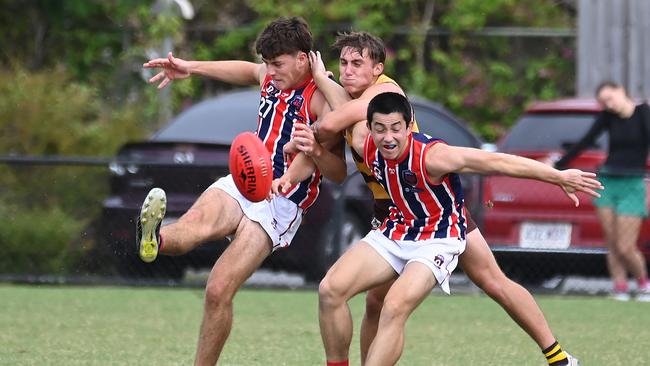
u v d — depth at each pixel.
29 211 40.09
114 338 30.09
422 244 21.33
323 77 22.44
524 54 64.12
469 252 22.45
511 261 39.44
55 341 29.48
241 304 36.53
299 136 21.67
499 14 65.69
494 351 28.84
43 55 64.00
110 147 47.44
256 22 64.31
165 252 21.95
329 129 21.66
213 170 38.03
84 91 49.72
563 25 66.19
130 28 64.00
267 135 22.97
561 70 63.72
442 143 20.84
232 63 24.92
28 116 46.72
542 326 22.88
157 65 24.94
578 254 38.91
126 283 39.94
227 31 64.50
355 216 39.47
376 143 20.75
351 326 21.62
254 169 21.27
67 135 46.91
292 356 27.66
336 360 21.77
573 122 42.09
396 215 21.72
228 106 42.38
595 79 58.38
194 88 62.53
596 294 39.72
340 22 64.38
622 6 57.97
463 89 63.81
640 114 38.31
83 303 36.41
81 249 40.03
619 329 32.50
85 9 63.81
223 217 22.52
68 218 39.94
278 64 22.44
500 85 63.56
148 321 33.09
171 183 38.25
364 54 22.16
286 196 22.78
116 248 39.69
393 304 20.62
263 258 22.70
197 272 41.78
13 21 64.12
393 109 20.42
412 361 27.33
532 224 39.16
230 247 22.42
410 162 20.80
